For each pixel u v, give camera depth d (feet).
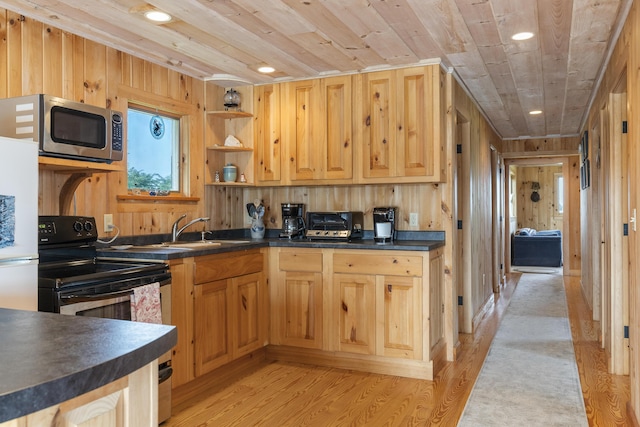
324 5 8.71
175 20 9.40
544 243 33.94
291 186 14.35
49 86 9.48
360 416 9.27
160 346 3.45
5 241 6.54
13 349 3.17
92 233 9.58
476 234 17.13
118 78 10.98
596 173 16.61
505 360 12.71
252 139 14.06
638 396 8.35
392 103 12.43
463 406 9.70
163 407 9.03
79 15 9.13
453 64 12.45
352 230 13.28
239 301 11.66
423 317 11.23
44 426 2.73
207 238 13.57
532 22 9.62
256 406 9.80
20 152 6.75
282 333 12.69
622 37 9.90
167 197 12.19
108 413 3.14
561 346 13.97
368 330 11.76
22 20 9.02
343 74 12.95
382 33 10.13
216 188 13.98
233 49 11.12
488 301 20.07
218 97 14.08
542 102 17.12
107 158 9.07
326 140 13.16
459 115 14.51
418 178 12.19
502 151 26.35
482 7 8.88
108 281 8.16
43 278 7.54
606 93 12.73
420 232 13.12
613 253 11.57
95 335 3.53
